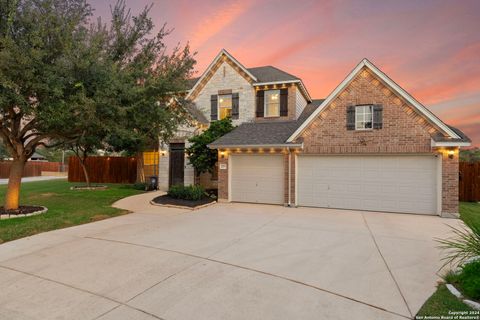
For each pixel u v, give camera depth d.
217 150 14.24
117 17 9.04
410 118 10.38
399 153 10.59
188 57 9.85
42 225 7.92
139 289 4.18
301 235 7.37
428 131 10.15
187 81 10.08
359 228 8.19
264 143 12.08
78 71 7.46
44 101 7.31
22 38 7.22
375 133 10.84
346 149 11.22
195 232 7.59
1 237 6.75
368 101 10.93
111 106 7.81
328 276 4.73
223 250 6.05
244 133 13.84
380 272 4.92
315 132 11.67
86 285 4.31
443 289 4.20
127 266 5.09
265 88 16.27
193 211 10.84
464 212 10.93
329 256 5.75
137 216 9.81
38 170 34.22
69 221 8.59
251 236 7.23
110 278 4.57
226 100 17.11
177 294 4.04
